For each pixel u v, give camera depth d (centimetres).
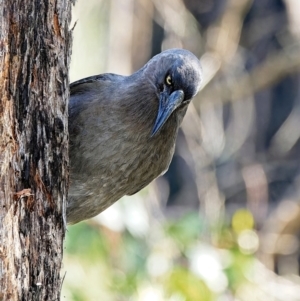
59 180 772
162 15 1916
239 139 2139
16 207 720
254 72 1988
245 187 2139
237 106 2130
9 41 723
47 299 748
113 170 943
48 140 760
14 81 728
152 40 2200
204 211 1888
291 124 2262
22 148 734
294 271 1958
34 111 746
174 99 907
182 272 1274
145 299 1294
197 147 1928
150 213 1656
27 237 731
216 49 1945
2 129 716
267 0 2283
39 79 752
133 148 937
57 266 763
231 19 1958
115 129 925
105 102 928
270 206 2147
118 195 989
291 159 2269
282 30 2238
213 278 1316
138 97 930
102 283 1303
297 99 2277
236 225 1505
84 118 927
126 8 1861
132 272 1334
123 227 1409
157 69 935
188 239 1357
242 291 1448
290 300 1630
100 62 1748
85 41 1700
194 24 1972
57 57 770
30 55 741
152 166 976
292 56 1986
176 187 2222
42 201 750
